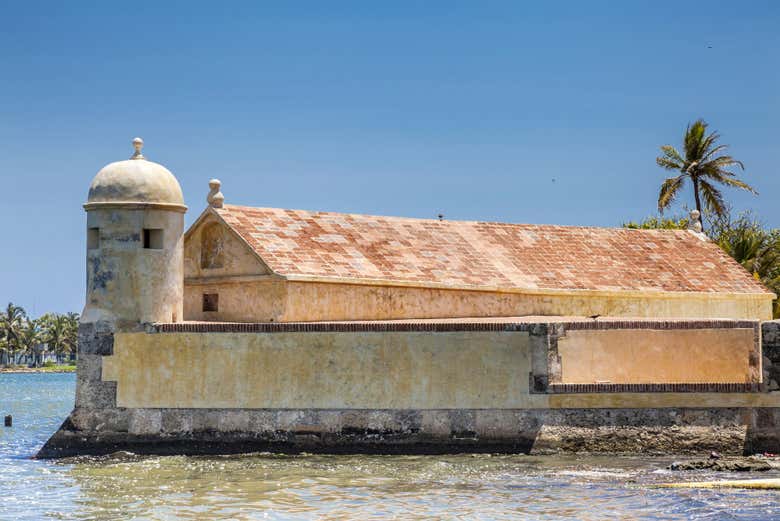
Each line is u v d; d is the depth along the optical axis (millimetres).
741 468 31719
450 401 35438
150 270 37719
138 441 36844
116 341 37312
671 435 34625
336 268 42062
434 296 44188
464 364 35500
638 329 35344
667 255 52531
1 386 171875
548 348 35188
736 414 34500
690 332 39875
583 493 28469
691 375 39969
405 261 44969
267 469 33250
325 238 44469
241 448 36062
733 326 34875
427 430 35438
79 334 37812
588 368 39719
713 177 82688
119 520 25844
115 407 37125
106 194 37844
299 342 36188
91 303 37844
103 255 37750
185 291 44062
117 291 37531
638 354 39969
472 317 44938
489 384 35344
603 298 47969
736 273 52188
